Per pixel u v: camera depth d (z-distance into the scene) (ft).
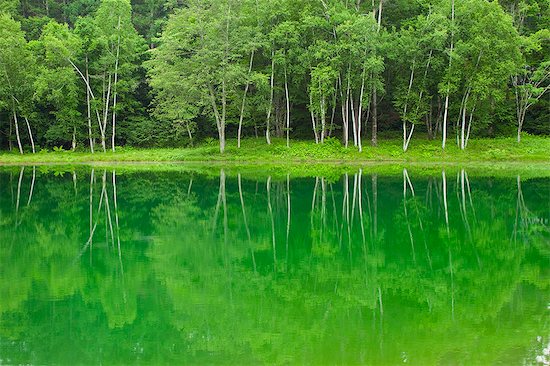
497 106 150.61
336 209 65.46
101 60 160.35
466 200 71.26
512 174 106.22
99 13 165.37
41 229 54.03
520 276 35.47
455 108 148.97
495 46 131.54
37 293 32.60
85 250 44.37
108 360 22.81
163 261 40.34
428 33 134.51
